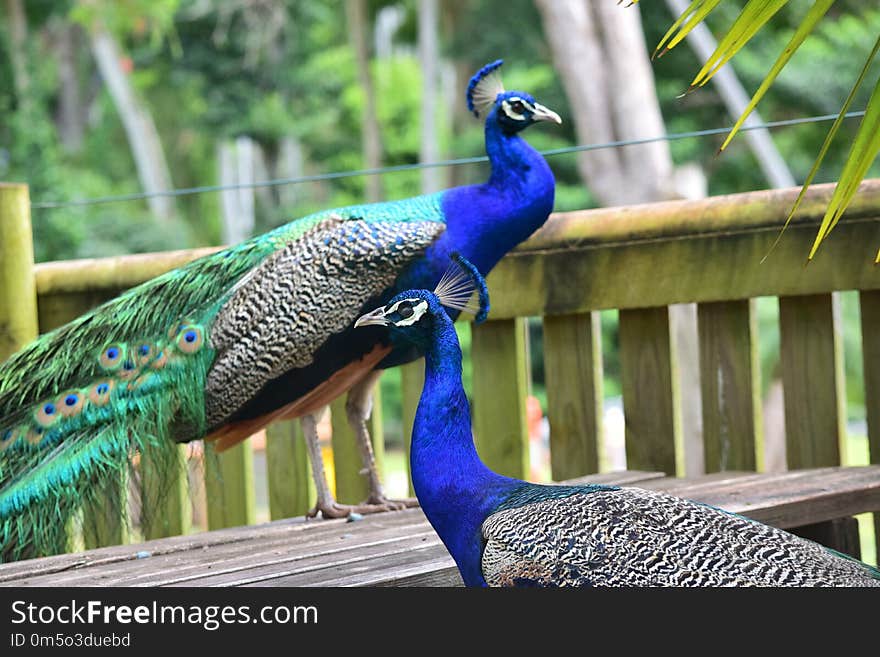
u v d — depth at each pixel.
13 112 19.75
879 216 4.48
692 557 2.69
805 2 21.39
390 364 4.68
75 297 5.55
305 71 32.50
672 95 21.08
